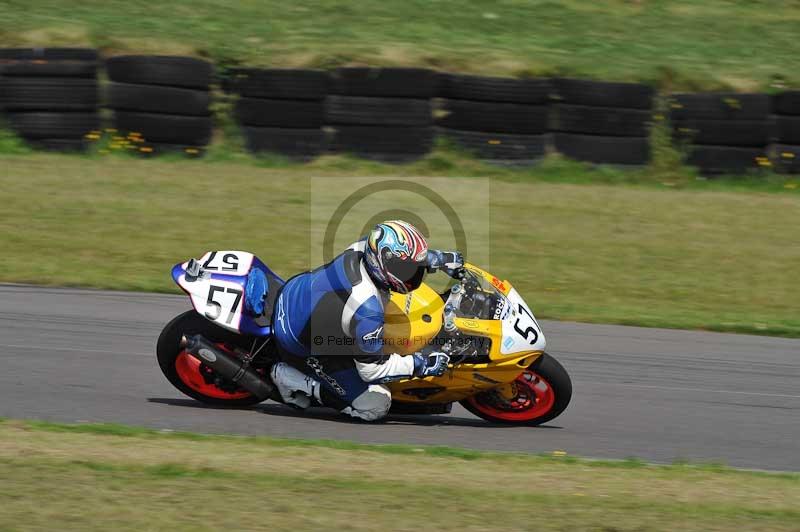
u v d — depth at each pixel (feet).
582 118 165.07
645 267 123.54
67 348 87.97
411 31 188.34
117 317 97.71
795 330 104.37
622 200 152.97
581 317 105.60
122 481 54.65
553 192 155.53
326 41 179.63
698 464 68.33
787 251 132.16
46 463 56.95
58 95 157.69
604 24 201.67
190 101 160.66
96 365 84.33
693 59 187.01
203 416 73.61
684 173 167.02
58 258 113.91
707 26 204.64
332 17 193.36
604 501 55.98
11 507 49.75
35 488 52.60
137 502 51.55
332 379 71.92
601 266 123.03
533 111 164.25
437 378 71.77
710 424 78.89
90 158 157.28
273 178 153.58
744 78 180.86
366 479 57.77
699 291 116.16
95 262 113.70
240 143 163.22
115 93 158.92
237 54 173.37
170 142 160.45
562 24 199.52
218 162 160.35
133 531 47.73
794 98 166.71
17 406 73.15
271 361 74.59
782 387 88.84
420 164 162.30
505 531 50.08
